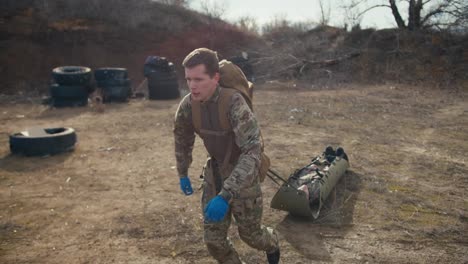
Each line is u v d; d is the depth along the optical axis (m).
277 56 20.33
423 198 4.99
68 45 18.02
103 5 20.48
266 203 4.84
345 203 4.82
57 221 4.46
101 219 4.50
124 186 5.59
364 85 17.17
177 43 20.47
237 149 2.52
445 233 4.06
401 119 10.03
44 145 7.08
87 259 3.64
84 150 7.55
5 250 3.81
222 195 2.19
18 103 13.45
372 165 6.36
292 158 6.77
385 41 19.92
